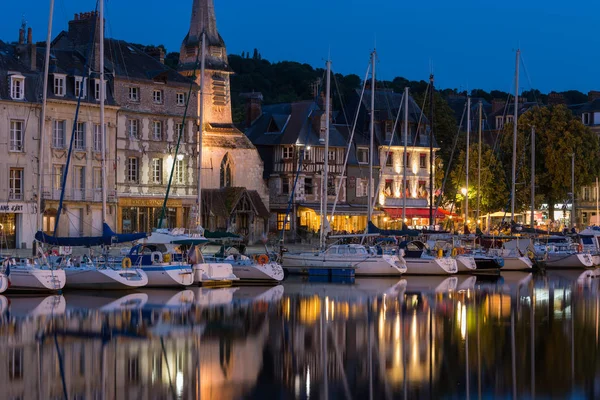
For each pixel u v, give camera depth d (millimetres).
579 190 114188
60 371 35219
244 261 64500
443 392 32938
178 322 45906
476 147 107375
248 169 95875
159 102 88312
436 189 111062
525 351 39781
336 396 32375
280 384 33812
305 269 70312
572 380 34625
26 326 44062
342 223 104250
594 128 132500
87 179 82250
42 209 78500
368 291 60281
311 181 102125
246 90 168000
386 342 41562
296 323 46219
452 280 69188
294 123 103188
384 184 108938
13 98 77375
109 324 44969
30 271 54594
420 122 109938
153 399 31688
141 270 58469
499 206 107438
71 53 86000
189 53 94562
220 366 36406
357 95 112812
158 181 88125
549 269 81500
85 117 82188
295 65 184875
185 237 61312
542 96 173625
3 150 77000
